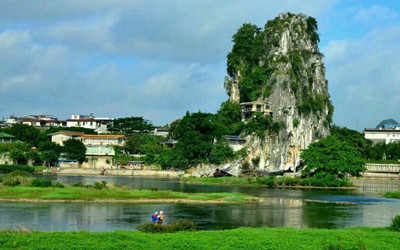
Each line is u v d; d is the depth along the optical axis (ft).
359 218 221.25
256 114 589.73
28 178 306.76
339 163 443.73
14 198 248.32
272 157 586.45
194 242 125.49
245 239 132.05
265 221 205.16
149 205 246.88
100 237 128.36
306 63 650.84
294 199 311.06
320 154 455.22
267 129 592.60
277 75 615.98
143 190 296.30
